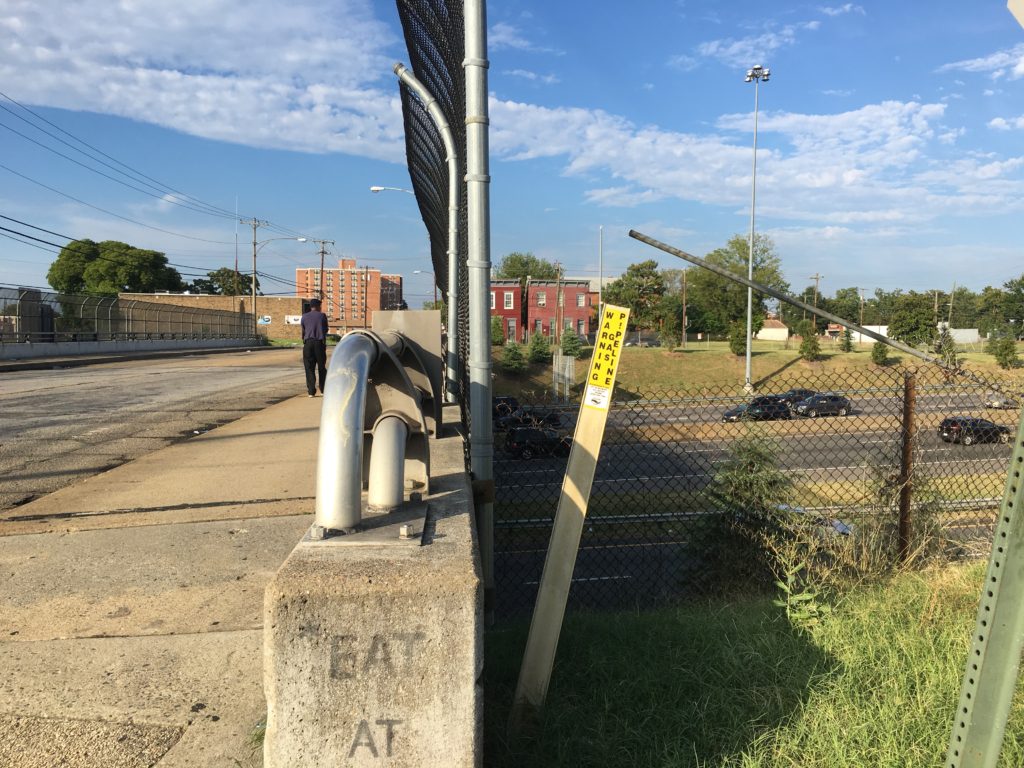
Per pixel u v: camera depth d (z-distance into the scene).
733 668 3.03
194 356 41.50
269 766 1.67
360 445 2.06
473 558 1.82
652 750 2.45
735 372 45.47
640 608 5.29
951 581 4.18
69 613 3.55
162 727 2.55
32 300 33.75
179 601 3.70
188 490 6.27
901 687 2.90
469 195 3.30
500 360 41.62
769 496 5.29
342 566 1.75
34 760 2.34
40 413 12.80
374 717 1.67
